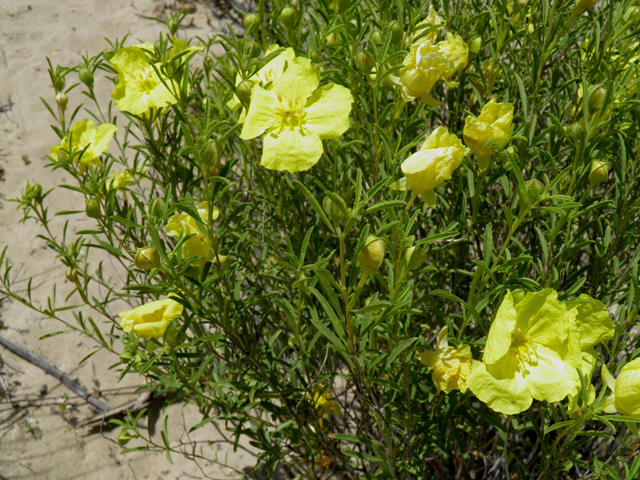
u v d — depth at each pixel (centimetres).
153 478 49
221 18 85
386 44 33
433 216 43
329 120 31
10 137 70
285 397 37
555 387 28
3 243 62
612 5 36
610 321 29
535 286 29
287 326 42
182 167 40
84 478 48
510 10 40
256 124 31
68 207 66
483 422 43
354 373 33
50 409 52
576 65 44
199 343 35
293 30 37
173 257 30
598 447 41
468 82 42
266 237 41
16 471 48
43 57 78
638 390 27
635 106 32
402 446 38
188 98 37
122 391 54
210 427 53
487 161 32
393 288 31
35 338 56
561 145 39
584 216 40
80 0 86
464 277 43
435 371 31
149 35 82
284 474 49
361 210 27
